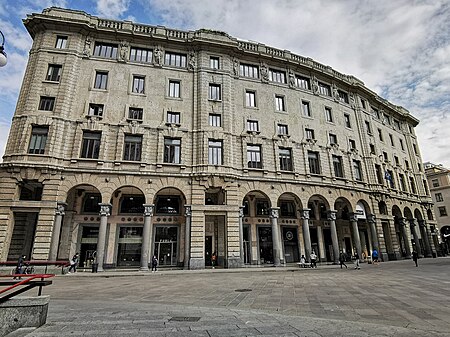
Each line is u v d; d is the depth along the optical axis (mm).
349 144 35906
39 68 25359
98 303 9125
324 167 32250
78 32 27344
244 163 28328
